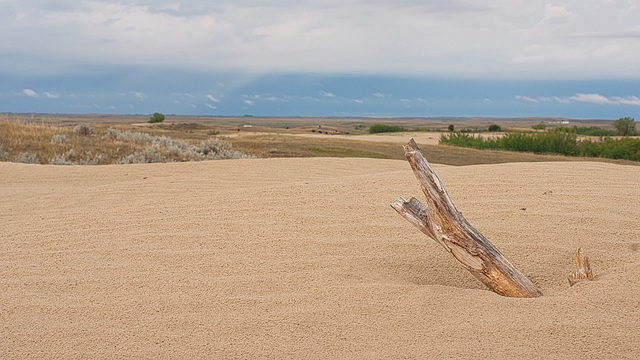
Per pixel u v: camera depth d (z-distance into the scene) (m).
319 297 3.28
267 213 5.22
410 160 3.46
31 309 3.24
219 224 4.94
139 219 5.35
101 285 3.62
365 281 3.54
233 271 3.79
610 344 2.66
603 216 4.68
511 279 3.40
